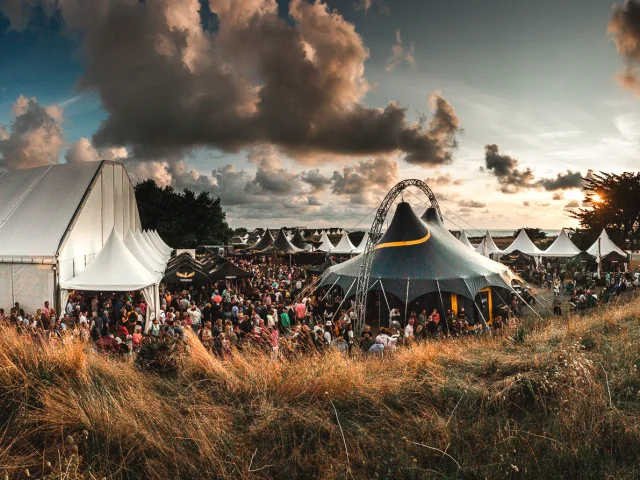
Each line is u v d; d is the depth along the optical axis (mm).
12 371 4000
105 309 12969
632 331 7094
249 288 21406
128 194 28547
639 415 3840
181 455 3189
